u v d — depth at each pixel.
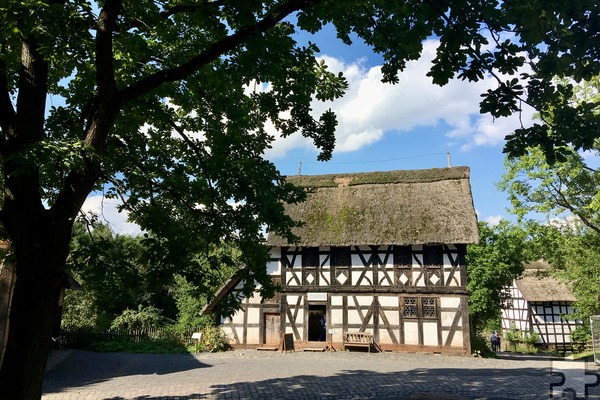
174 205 8.20
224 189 7.13
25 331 4.36
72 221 4.80
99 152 4.82
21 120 4.75
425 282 18.81
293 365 14.70
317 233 19.81
